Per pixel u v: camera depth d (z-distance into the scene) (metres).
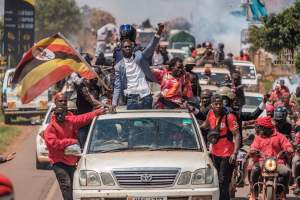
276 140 31.42
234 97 34.22
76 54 35.62
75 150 29.86
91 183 28.48
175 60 37.84
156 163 28.56
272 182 29.95
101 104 38.53
